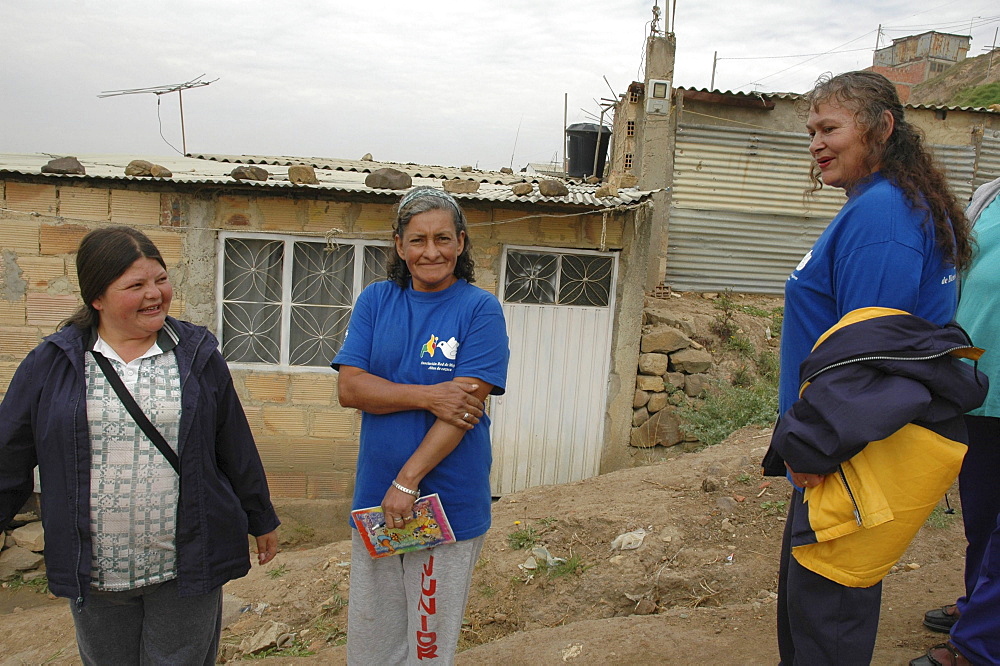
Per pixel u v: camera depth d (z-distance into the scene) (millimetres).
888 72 37719
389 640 2400
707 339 7910
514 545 4371
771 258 10281
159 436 2213
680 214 10016
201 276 6195
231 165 8023
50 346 2184
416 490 2129
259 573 4680
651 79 9680
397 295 2348
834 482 1880
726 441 6074
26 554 6016
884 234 1816
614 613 3678
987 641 2244
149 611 2354
